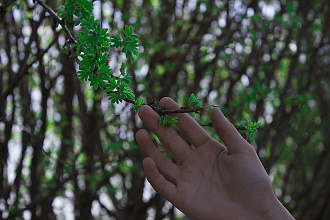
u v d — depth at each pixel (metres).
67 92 4.91
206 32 4.73
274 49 5.10
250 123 1.39
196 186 1.36
